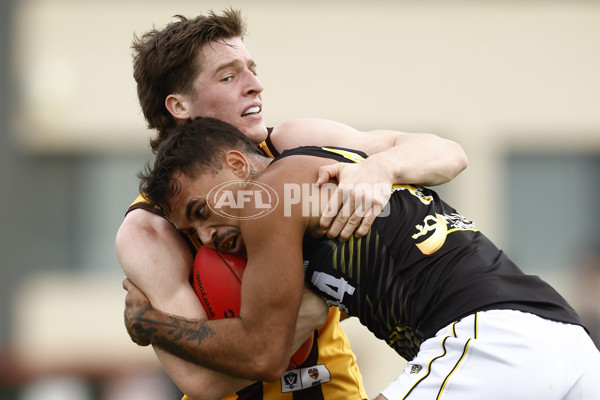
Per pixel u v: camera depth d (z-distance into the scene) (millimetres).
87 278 40281
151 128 12961
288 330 10070
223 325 10289
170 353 10680
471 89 39688
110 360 24938
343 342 12539
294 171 10414
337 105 39438
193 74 12172
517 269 10766
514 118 39781
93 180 40500
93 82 40094
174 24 12453
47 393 23406
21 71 40219
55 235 40719
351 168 10516
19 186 40625
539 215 39906
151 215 11578
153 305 10953
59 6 39969
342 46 39531
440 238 10555
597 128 39875
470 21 39656
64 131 40156
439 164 11102
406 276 10406
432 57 39625
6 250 40469
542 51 39781
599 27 39781
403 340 10742
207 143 10594
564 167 40062
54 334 39594
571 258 39562
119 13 39812
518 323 9977
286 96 39375
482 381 9812
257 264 10070
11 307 40031
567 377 9922
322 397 12188
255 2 39344
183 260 11289
